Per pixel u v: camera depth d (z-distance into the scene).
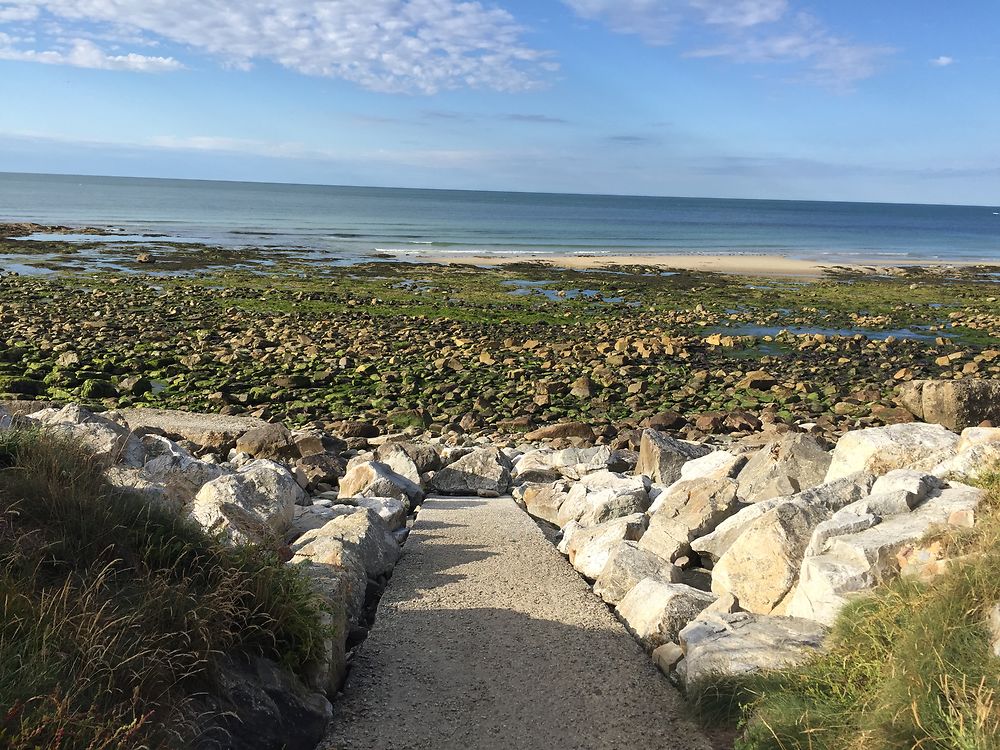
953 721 3.83
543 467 11.87
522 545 8.24
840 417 18.36
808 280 51.78
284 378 20.38
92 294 34.47
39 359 22.06
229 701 4.44
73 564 4.80
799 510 6.61
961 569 4.69
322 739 4.74
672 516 8.17
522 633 6.09
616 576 7.12
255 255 54.97
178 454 9.37
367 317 31.95
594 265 55.88
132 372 21.27
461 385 20.81
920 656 4.31
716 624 5.68
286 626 5.06
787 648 5.16
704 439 15.97
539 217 119.25
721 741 4.75
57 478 5.48
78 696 3.88
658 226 104.69
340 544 7.02
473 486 11.14
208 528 5.98
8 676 3.73
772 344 28.98
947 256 77.25
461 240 73.44
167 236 67.62
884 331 33.16
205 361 22.50
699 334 30.98
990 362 26.08
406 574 7.33
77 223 77.75
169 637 4.43
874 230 117.25
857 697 4.46
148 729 3.96
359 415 17.80
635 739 4.79
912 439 8.14
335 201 161.38
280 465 9.78
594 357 25.02
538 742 4.75
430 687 5.32
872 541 5.73
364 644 5.89
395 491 10.13
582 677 5.46
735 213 165.38
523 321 32.75
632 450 14.88
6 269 42.47
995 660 4.07
